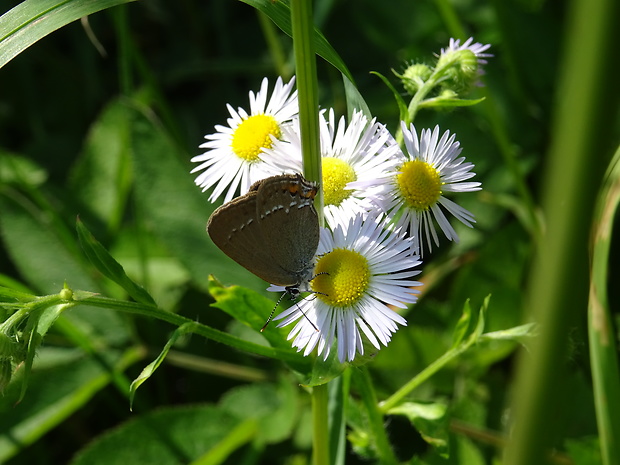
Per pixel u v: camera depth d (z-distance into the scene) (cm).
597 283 12
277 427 19
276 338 13
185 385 22
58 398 20
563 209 6
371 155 13
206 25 29
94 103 27
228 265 20
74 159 26
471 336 13
